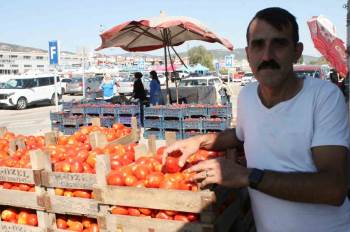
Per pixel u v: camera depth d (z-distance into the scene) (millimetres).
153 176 3230
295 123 1998
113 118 13195
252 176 1971
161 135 11820
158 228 3117
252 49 2021
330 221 2008
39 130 16188
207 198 2906
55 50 15891
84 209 3525
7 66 107812
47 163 3723
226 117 11469
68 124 13305
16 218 4055
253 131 2178
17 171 3834
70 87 39469
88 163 3926
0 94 25453
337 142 1880
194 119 11305
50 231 3754
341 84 12930
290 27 1950
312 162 1991
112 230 3312
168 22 9922
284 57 1953
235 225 3521
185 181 3105
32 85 27203
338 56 9766
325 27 9766
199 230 2965
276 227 2100
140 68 66438
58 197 3639
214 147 2832
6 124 18250
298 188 1867
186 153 2840
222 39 11477
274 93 2059
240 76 65625
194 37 12867
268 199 2123
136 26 10844
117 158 3887
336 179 1828
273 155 2086
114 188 3260
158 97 14812
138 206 3174
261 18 1971
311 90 1993
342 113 1940
